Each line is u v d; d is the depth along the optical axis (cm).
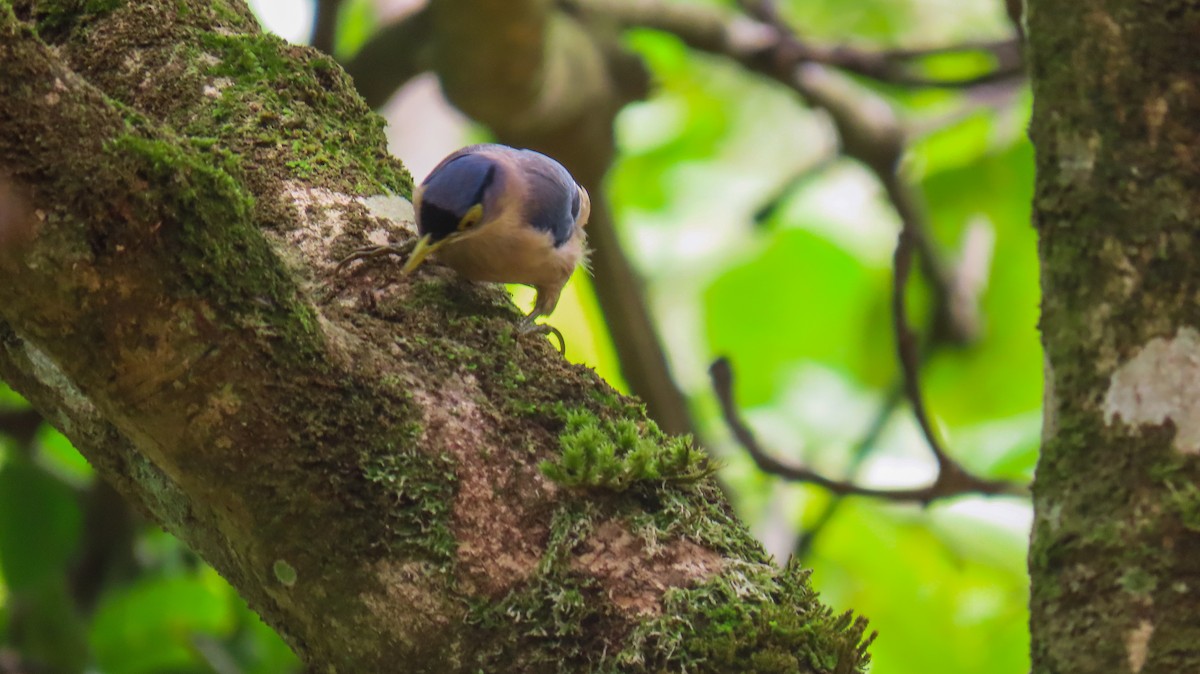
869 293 1356
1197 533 416
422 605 478
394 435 498
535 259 760
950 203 1277
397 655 479
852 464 1252
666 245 1462
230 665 1023
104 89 666
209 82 668
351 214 628
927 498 1029
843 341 1373
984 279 1395
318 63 698
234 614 1052
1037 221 493
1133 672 409
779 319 1362
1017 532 1254
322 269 598
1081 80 484
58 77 438
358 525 485
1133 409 441
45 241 438
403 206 666
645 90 1145
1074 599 427
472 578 480
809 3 1502
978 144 1260
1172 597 412
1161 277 453
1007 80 1223
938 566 1245
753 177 1490
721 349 1373
